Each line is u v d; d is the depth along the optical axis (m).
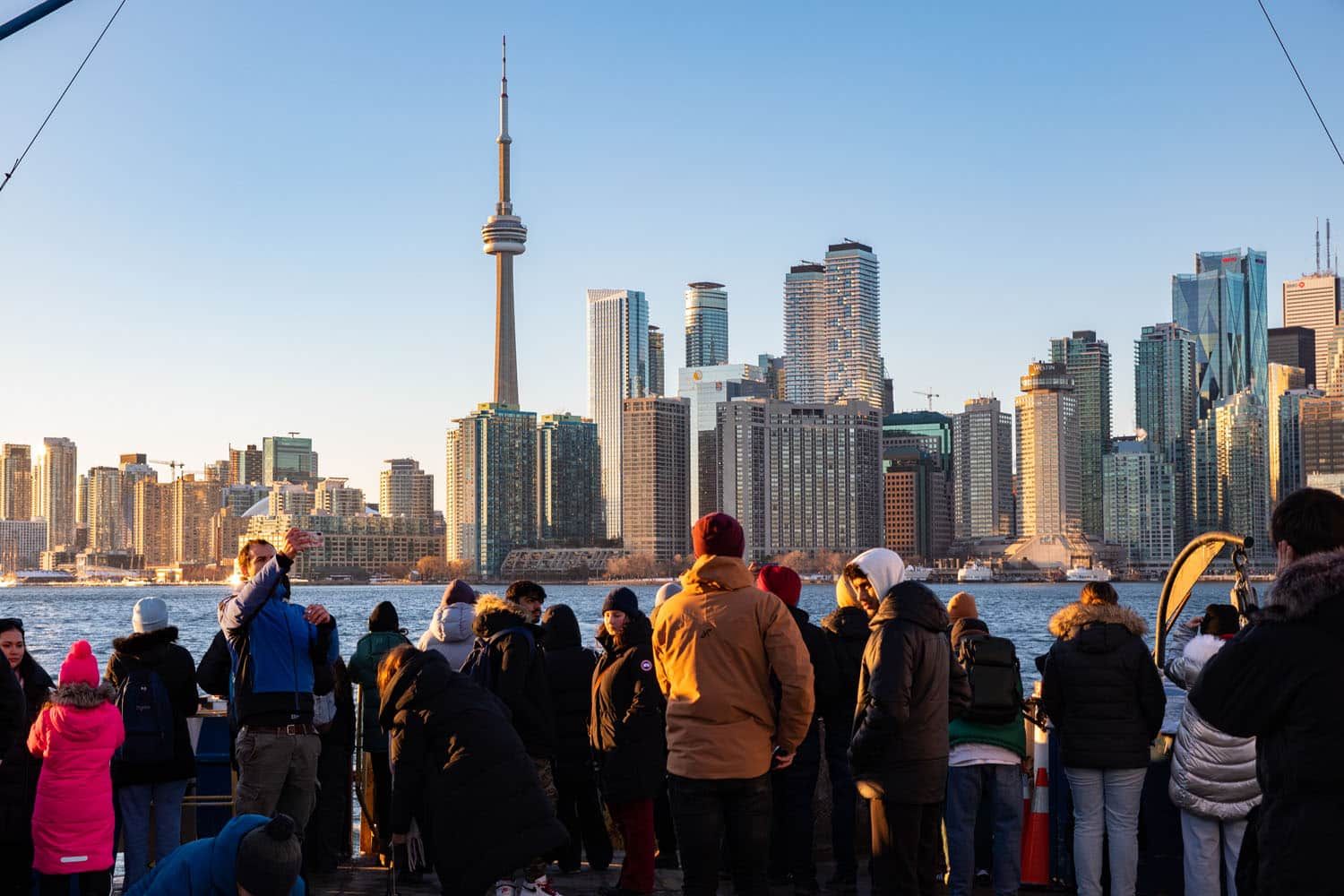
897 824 8.61
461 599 11.80
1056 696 9.91
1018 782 9.98
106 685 9.41
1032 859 11.06
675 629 8.30
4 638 10.24
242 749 9.45
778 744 8.32
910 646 8.48
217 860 6.17
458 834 8.30
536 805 8.40
